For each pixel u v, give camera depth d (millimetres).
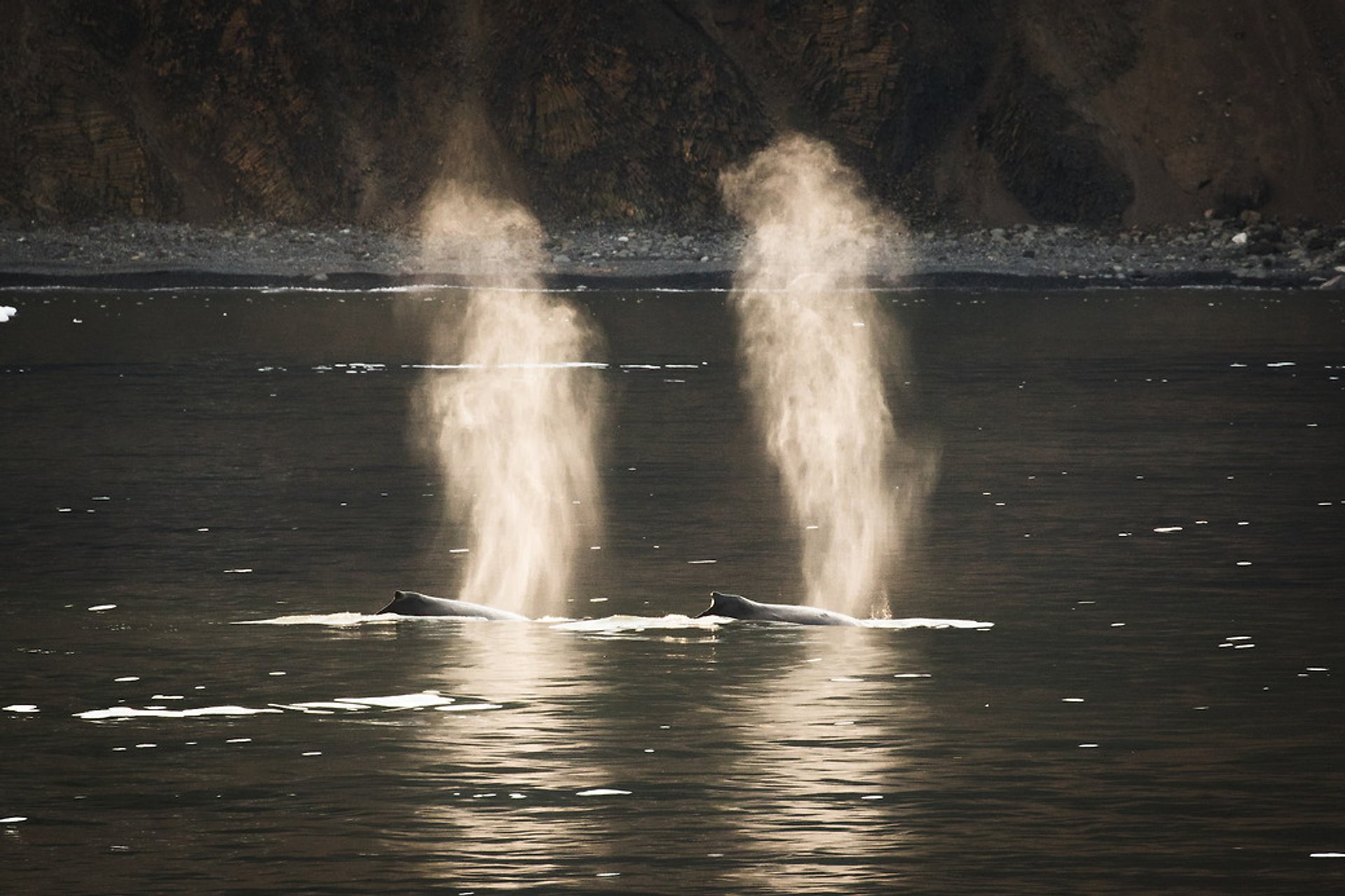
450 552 71312
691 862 35094
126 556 70000
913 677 50156
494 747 43156
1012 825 37219
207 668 51375
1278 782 40125
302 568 67688
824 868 34781
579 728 44750
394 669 51156
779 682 49562
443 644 54469
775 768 41281
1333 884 33844
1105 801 38781
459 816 37906
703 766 41438
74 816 38062
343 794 39500
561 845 36125
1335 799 38875
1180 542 72812
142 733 44625
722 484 90000
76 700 47938
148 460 96625
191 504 82750
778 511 81562
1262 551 70625
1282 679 49906
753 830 36938
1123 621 58000
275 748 43156
